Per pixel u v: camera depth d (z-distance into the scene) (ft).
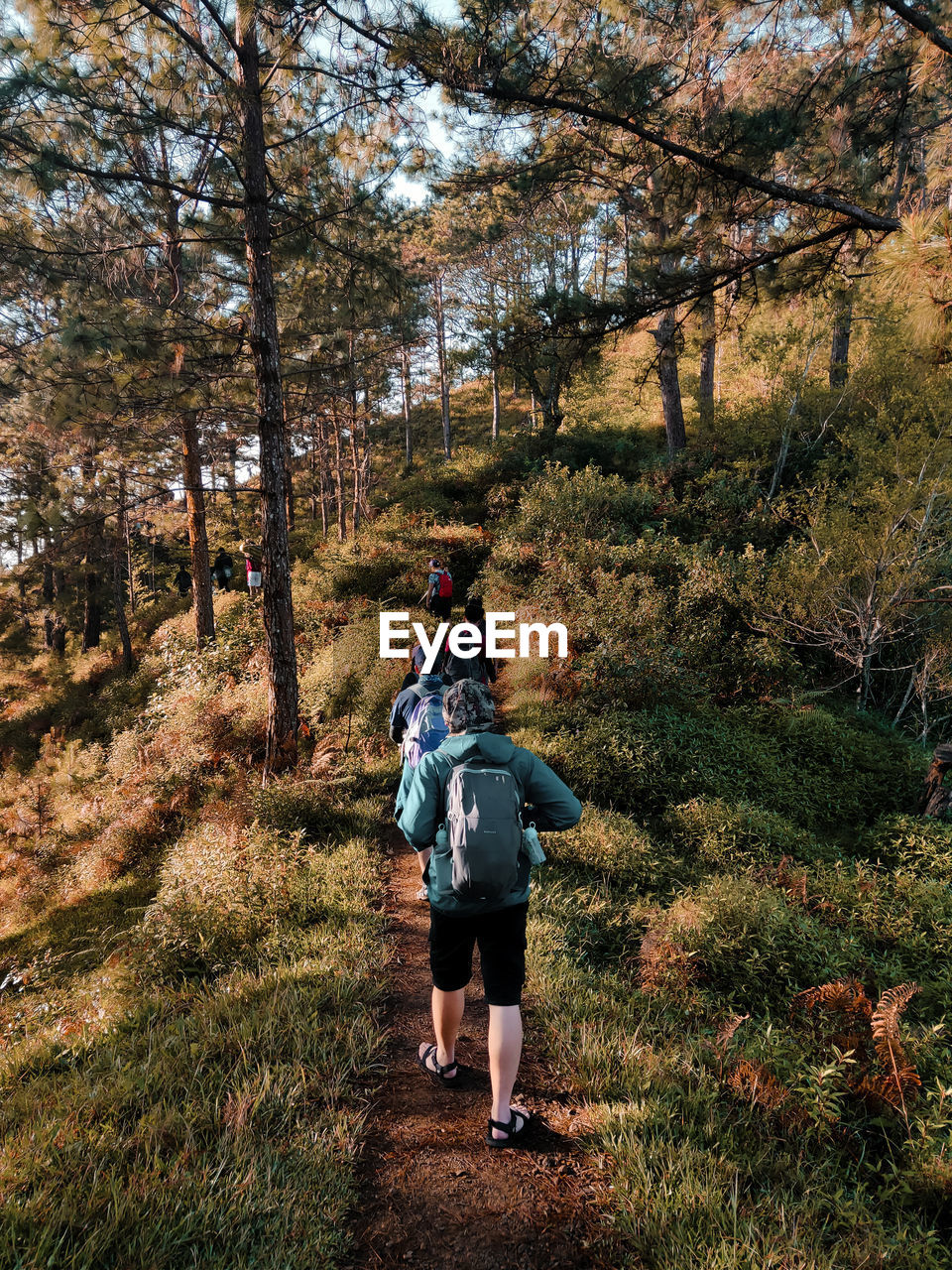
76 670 78.48
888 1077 11.35
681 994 14.16
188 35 24.21
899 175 20.30
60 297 29.60
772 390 57.06
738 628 39.04
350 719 32.99
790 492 49.29
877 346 47.96
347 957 14.44
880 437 42.98
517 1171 8.78
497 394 116.57
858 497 40.01
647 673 31.81
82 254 27.48
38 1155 8.34
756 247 19.30
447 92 18.54
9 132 22.98
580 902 17.83
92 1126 9.11
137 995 14.85
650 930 16.65
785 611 38.11
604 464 78.84
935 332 11.60
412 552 67.15
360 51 21.58
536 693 33.22
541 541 54.95
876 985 15.46
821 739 30.55
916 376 36.14
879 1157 10.50
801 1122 10.27
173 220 35.50
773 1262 7.34
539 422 102.99
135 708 55.57
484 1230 7.93
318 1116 9.57
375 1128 9.57
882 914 18.52
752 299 20.08
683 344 21.65
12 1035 14.51
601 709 30.48
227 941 16.29
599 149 20.98
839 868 20.70
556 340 21.22
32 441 31.73
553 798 9.05
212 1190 8.05
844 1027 13.03
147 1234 7.24
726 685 35.53
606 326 20.65
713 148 17.84
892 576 33.71
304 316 42.11
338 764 27.50
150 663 62.54
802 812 26.40
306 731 30.86
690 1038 12.16
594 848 20.20
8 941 27.61
